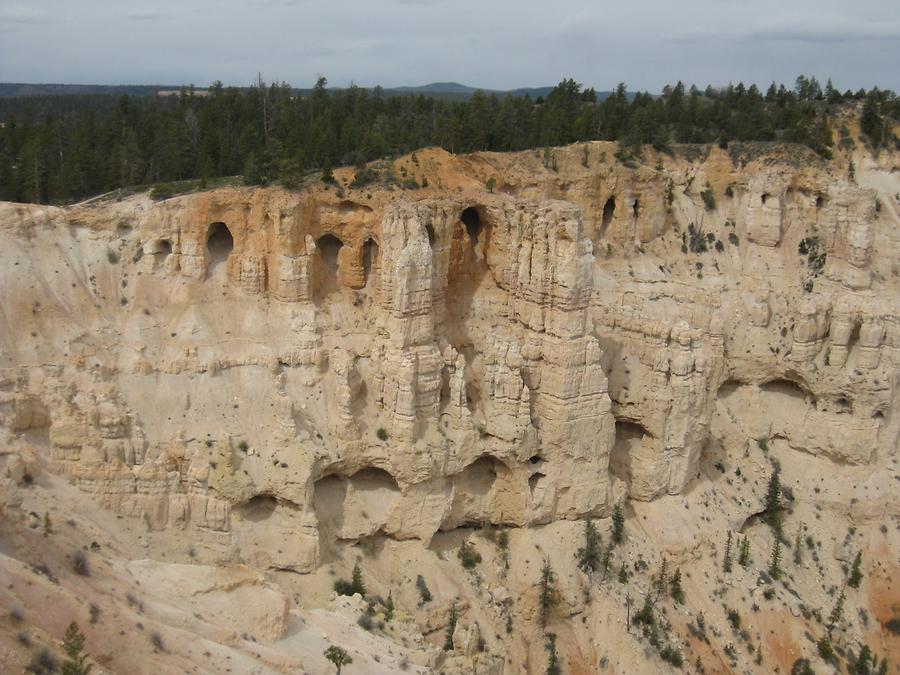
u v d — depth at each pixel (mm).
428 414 64688
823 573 77375
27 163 77750
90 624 38531
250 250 66938
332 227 68250
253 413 62656
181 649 40844
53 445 54875
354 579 60688
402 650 53719
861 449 82562
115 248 67375
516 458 66688
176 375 62781
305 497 60531
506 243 69562
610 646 64188
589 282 65812
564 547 68500
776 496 79875
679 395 72250
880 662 71750
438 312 67938
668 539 72438
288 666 44156
